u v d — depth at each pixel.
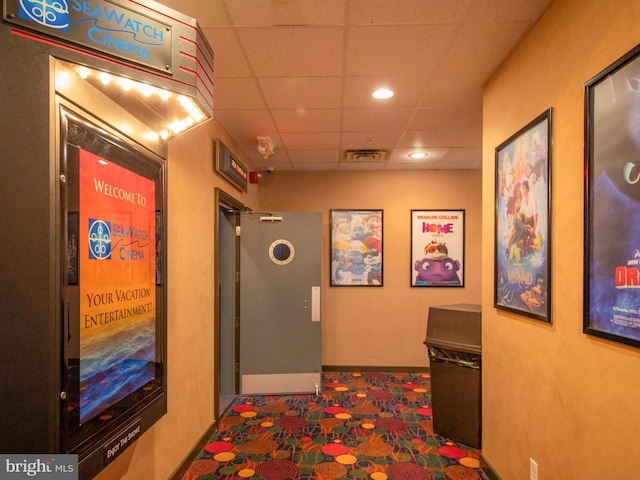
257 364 4.16
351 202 5.12
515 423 2.16
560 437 1.72
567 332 1.67
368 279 5.05
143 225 1.61
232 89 2.72
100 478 1.66
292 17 1.90
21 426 1.09
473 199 5.07
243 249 4.20
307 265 4.22
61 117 1.14
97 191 1.31
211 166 3.18
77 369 1.21
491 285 2.51
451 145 4.05
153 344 1.68
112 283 1.40
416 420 3.45
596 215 1.45
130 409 1.50
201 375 2.93
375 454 2.84
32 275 1.10
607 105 1.40
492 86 2.52
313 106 3.03
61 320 1.13
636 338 1.25
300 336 4.19
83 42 1.20
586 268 1.50
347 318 5.04
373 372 4.99
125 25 1.30
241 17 1.90
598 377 1.47
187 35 1.47
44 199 1.10
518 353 2.13
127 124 1.48
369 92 2.78
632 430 1.29
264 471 2.61
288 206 5.13
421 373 4.96
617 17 1.37
